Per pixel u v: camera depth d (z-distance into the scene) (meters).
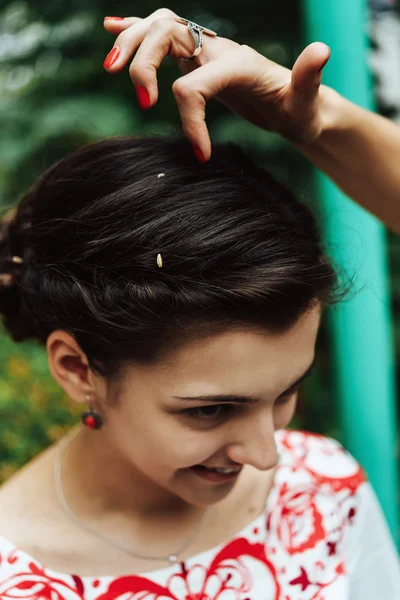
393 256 1.66
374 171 0.73
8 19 1.99
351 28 1.02
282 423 0.65
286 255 0.55
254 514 0.78
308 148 0.73
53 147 1.77
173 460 0.60
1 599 0.65
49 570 0.67
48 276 0.62
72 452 0.72
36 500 0.70
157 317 0.54
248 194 0.59
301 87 0.59
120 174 0.61
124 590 0.69
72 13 1.90
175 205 0.57
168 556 0.71
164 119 1.85
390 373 1.15
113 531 0.70
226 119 1.71
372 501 0.86
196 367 0.55
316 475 0.84
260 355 0.55
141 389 0.58
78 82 1.88
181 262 0.54
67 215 0.62
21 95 1.93
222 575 0.73
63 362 0.64
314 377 1.71
